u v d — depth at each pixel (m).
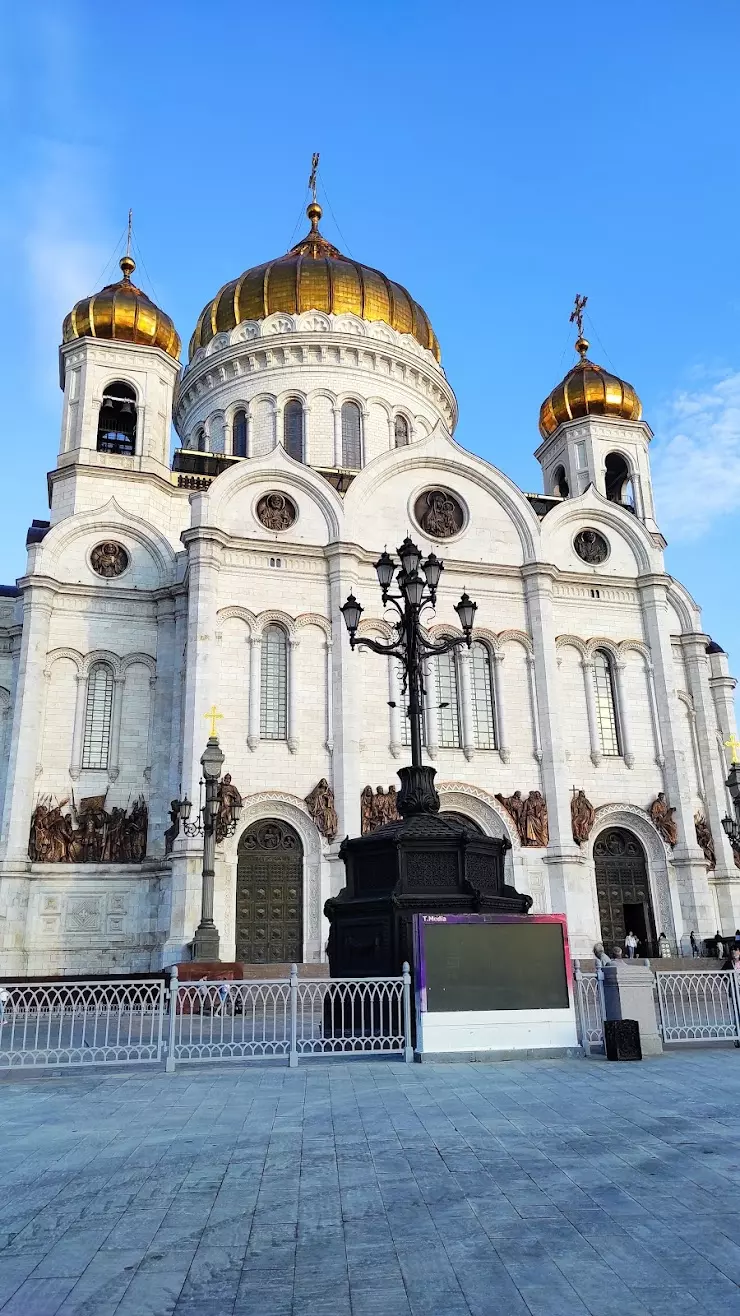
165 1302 5.99
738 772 42.28
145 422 45.72
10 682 42.34
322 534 41.72
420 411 56.50
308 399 53.25
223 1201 8.12
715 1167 8.93
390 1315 5.75
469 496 44.47
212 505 40.25
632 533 46.53
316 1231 7.29
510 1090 13.32
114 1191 8.50
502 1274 6.37
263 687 39.38
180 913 34.41
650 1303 5.87
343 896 20.44
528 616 43.31
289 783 37.94
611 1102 12.32
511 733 41.41
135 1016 26.61
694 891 40.69
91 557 42.25
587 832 40.50
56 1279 6.39
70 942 37.06
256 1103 12.76
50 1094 13.81
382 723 39.84
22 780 37.97
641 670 44.69
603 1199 7.98
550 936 17.30
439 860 19.50
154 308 47.78
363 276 56.38
